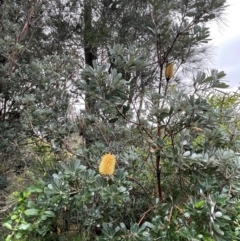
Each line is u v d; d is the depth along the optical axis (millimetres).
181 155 1238
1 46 2217
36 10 2566
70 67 2182
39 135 1873
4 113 2441
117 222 1521
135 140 1799
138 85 1695
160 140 1312
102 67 1270
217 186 1282
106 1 3109
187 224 1207
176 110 1246
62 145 1829
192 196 1278
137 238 1212
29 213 1329
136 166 1644
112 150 1750
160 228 1228
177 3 1450
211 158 1235
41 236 1432
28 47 2596
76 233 1535
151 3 1398
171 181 1580
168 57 1578
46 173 1906
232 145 1504
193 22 1422
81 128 1913
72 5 3016
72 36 3004
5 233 1659
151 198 1571
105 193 1202
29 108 1979
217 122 1365
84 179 1229
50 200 1324
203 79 1244
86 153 1665
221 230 1115
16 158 2289
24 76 2328
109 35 2994
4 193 2094
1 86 2357
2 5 2539
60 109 2055
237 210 1335
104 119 1817
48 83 2129
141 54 1611
